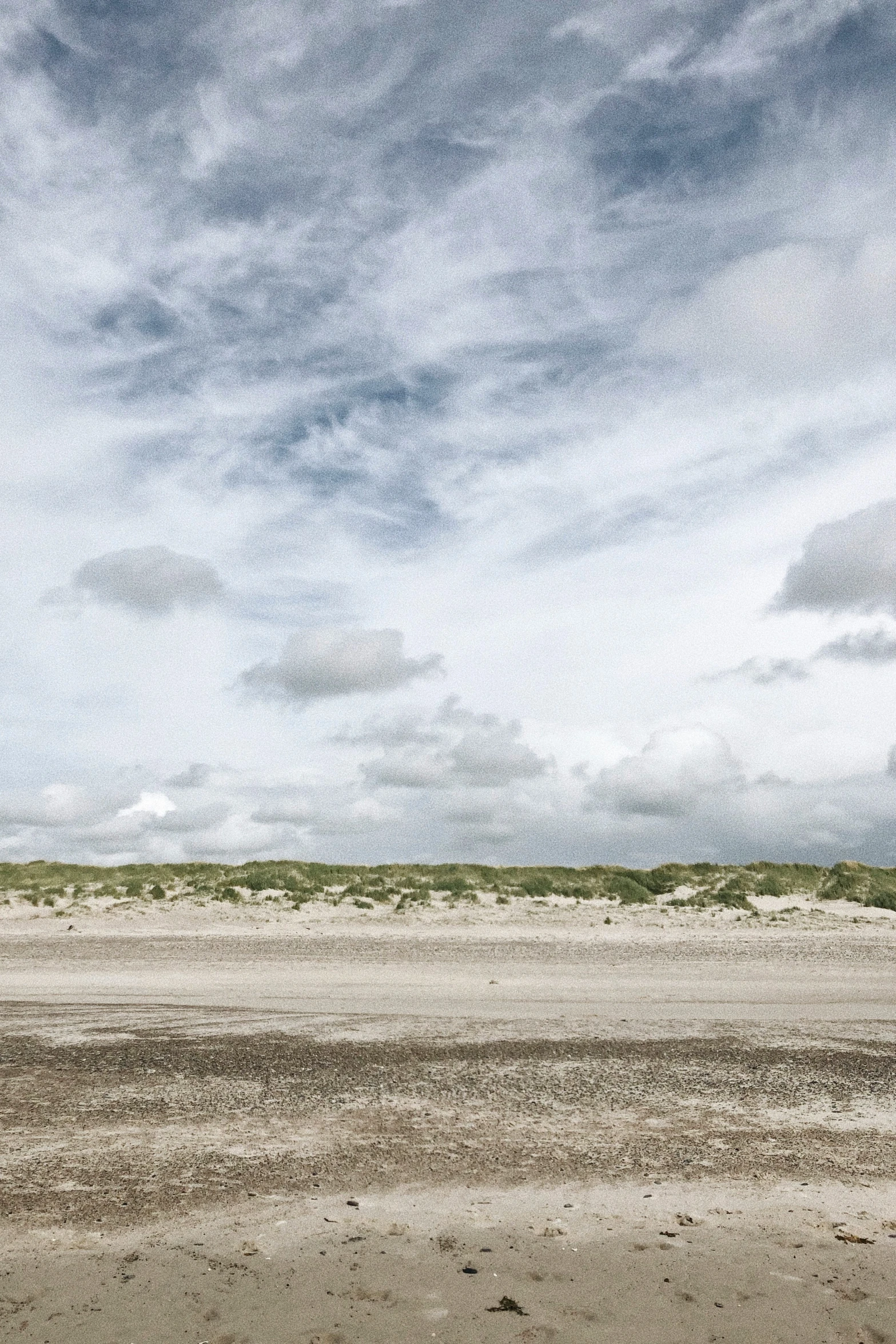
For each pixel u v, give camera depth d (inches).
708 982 712.4
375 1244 231.5
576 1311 197.9
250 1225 242.8
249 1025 515.5
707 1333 189.3
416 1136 319.0
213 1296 203.5
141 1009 566.3
